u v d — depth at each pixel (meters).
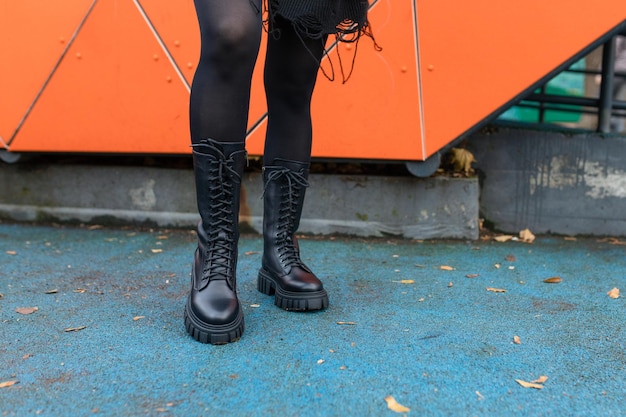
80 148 2.29
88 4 2.17
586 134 2.22
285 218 1.43
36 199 2.46
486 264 1.89
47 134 2.29
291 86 1.33
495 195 2.33
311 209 2.28
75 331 1.26
